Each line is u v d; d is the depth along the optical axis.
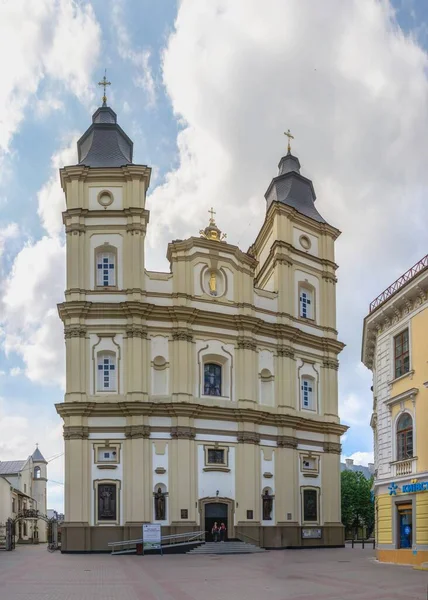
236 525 47.28
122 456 45.91
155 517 45.41
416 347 31.38
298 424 51.94
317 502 52.09
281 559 37.41
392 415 33.19
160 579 25.81
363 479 91.75
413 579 24.22
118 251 49.78
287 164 61.75
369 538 94.75
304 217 57.41
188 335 49.16
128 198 50.47
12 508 80.50
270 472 50.09
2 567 33.00
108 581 25.22
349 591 20.81
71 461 45.22
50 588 22.88
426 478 29.20
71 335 47.50
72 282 48.62
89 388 47.12
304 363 54.62
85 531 44.22
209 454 47.91
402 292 31.89
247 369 50.69
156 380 48.25
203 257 51.91
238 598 19.56
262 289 56.72
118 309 48.09
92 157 52.97
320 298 57.25
